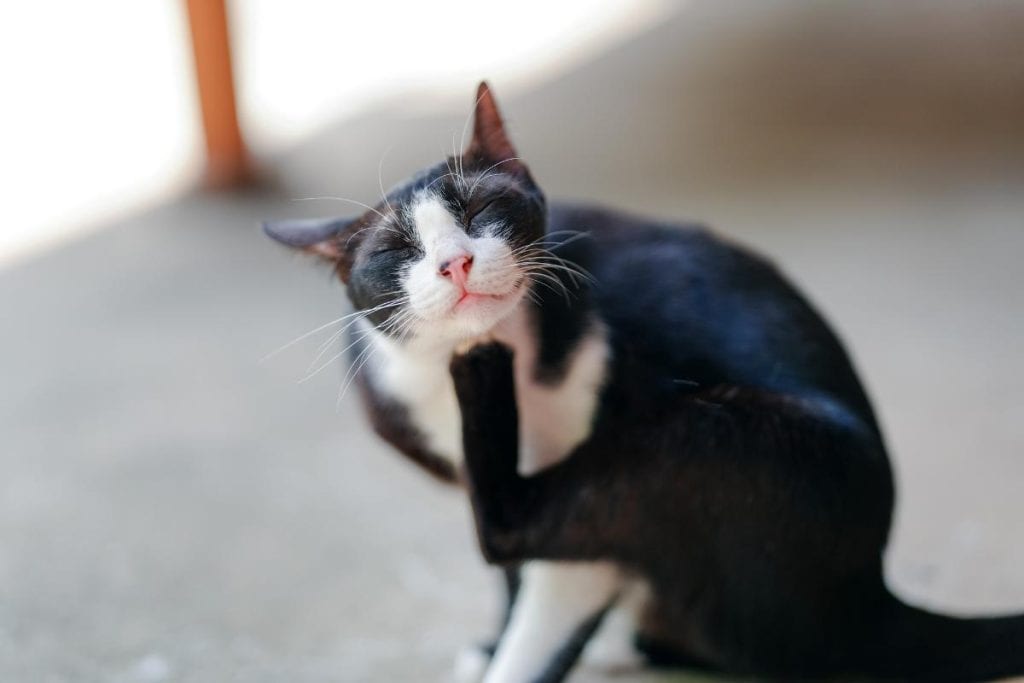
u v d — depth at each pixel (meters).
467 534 1.21
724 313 1.00
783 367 0.98
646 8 2.93
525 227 0.95
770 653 0.99
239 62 2.06
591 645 1.05
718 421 0.94
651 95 2.42
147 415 1.39
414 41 2.76
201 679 1.06
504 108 2.38
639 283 1.00
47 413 1.40
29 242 1.92
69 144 2.26
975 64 2.47
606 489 0.94
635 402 0.96
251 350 1.53
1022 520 1.16
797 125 2.24
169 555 1.19
